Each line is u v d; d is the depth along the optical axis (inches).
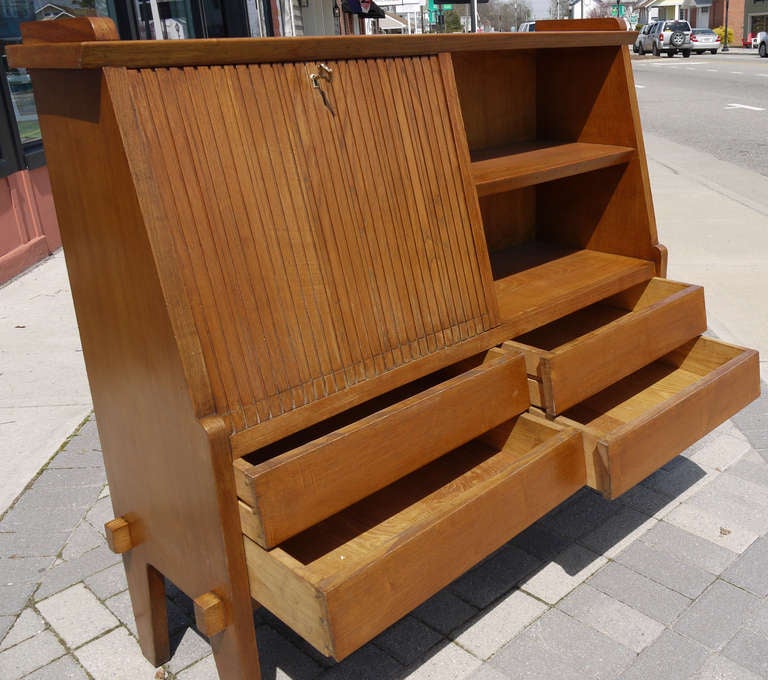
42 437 147.4
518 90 128.1
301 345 74.7
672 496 116.3
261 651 91.2
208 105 68.7
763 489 117.1
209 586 73.3
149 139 65.1
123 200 65.9
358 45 79.0
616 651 87.7
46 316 215.2
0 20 250.2
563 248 132.2
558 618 93.2
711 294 205.3
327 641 63.6
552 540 107.9
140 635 90.8
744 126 525.3
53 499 126.2
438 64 87.7
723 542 105.5
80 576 106.9
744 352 107.6
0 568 109.3
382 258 81.6
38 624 98.0
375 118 81.2
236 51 69.9
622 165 121.3
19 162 262.5
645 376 121.1
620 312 125.9
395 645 90.7
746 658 85.7
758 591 96.0
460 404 83.3
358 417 92.6
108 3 290.5
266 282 72.1
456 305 89.5
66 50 62.6
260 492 66.6
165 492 75.1
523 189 133.3
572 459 86.2
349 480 73.5
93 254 72.6
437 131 87.2
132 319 70.7
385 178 81.9
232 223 69.8
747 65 1099.9
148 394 72.3
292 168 74.1
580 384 95.3
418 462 79.8
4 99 253.8
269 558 67.5
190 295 67.1
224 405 69.4
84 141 68.0
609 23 115.0
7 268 250.4
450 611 95.4
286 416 73.4
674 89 786.8
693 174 372.8
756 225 276.2
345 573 64.6
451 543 72.7
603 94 120.7
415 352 85.0
